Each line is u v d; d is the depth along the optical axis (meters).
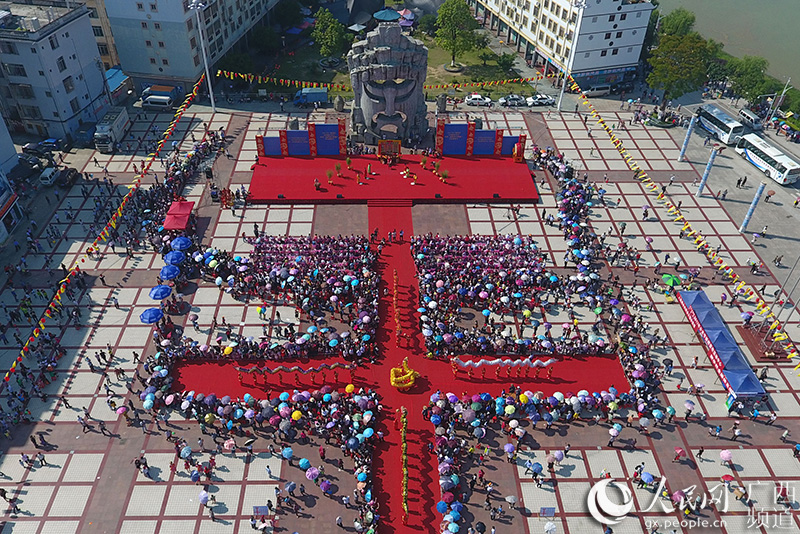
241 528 57.34
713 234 92.56
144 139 111.31
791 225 94.62
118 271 83.94
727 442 65.12
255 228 88.31
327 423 64.50
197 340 74.44
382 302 79.44
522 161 105.75
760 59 122.62
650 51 123.94
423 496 59.44
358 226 91.75
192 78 120.69
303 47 144.38
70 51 107.00
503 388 69.50
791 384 71.06
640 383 67.62
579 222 92.75
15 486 60.31
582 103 124.81
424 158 103.31
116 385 69.50
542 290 81.62
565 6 120.81
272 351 71.62
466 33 131.25
